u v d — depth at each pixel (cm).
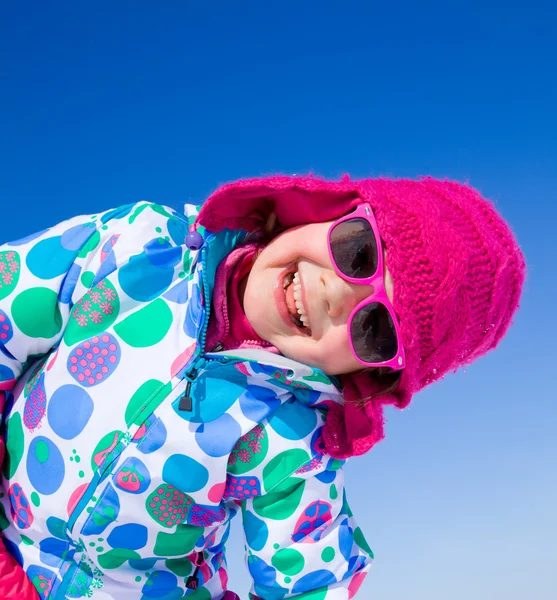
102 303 167
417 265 155
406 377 164
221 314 168
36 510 165
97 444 160
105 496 160
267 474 165
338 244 155
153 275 172
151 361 163
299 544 164
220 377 164
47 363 170
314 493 168
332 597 163
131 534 163
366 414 172
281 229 176
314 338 160
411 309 155
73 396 163
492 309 171
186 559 180
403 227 156
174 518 164
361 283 154
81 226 174
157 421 159
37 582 166
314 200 168
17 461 170
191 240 165
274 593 163
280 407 169
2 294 165
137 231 173
